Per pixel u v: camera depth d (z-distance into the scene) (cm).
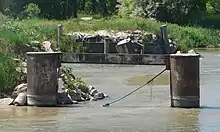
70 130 1781
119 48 5172
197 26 8744
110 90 2861
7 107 2264
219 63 4647
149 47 5425
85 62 2581
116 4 9375
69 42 4847
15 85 2498
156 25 6069
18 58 2906
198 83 2270
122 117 2027
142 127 1830
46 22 5662
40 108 2239
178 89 2264
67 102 2381
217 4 9775
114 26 5750
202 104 2366
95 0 9450
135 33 5528
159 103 2403
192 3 9012
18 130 1780
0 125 1866
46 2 8219
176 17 8812
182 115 2067
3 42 3028
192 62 2252
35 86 2286
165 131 1767
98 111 2177
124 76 3547
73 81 2617
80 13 9169
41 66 2280
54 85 2298
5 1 7288
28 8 7362
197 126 1847
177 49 6069
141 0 8731
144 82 3209
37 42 3644
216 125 1861
